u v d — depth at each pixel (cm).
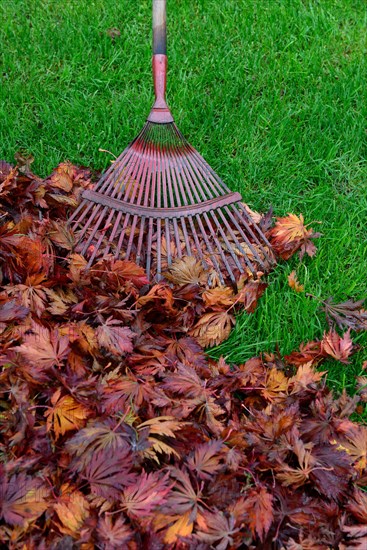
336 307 216
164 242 219
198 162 228
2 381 157
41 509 136
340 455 162
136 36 304
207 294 204
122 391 162
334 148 267
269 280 227
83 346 175
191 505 141
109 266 196
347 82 291
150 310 196
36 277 189
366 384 196
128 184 218
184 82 286
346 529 149
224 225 233
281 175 260
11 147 254
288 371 196
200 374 185
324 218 250
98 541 133
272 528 148
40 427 151
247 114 278
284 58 303
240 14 318
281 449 160
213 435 166
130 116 273
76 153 257
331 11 325
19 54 290
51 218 221
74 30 301
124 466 142
